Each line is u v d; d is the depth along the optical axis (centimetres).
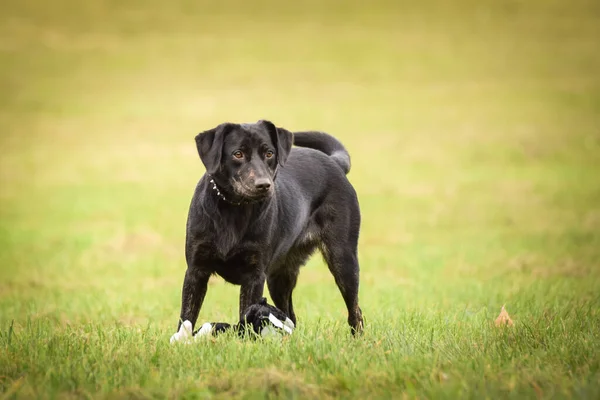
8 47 6366
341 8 7581
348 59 6178
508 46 6378
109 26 7012
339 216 841
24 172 3559
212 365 606
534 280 1345
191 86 5509
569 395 512
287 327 712
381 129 4338
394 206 2734
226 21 7250
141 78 5725
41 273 1706
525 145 3894
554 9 7212
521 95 5103
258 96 5222
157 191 3139
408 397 524
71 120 4700
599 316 821
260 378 555
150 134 4362
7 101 5100
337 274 840
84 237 2275
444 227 2348
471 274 1530
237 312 996
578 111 4653
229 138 747
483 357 610
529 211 2597
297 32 6938
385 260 1777
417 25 7056
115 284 1522
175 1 7700
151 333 770
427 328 781
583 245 1938
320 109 4859
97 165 3691
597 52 6091
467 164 3556
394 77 5675
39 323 851
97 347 662
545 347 659
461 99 5044
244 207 748
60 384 559
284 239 797
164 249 2042
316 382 563
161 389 544
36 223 2550
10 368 601
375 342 690
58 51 6331
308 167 839
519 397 514
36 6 7375
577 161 3588
